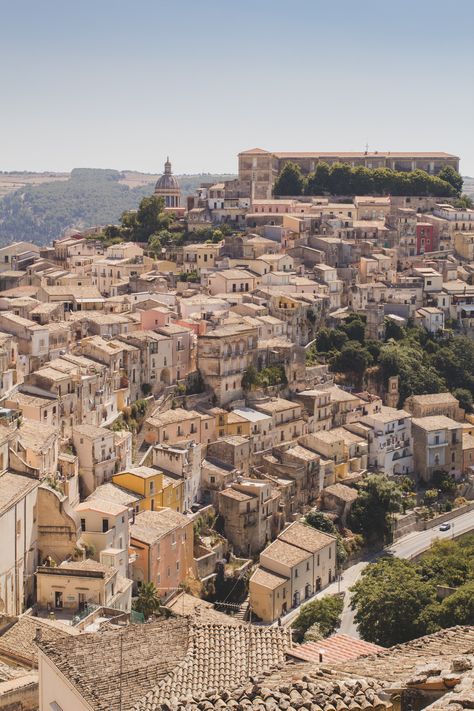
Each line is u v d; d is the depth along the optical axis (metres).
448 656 63.53
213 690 64.44
